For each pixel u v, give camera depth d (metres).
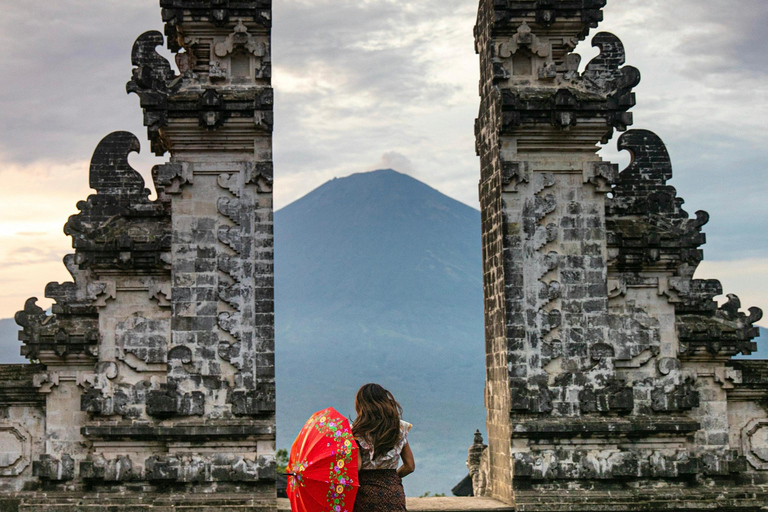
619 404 20.48
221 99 20.27
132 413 20.03
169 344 20.31
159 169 20.39
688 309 22.08
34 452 20.55
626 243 21.58
